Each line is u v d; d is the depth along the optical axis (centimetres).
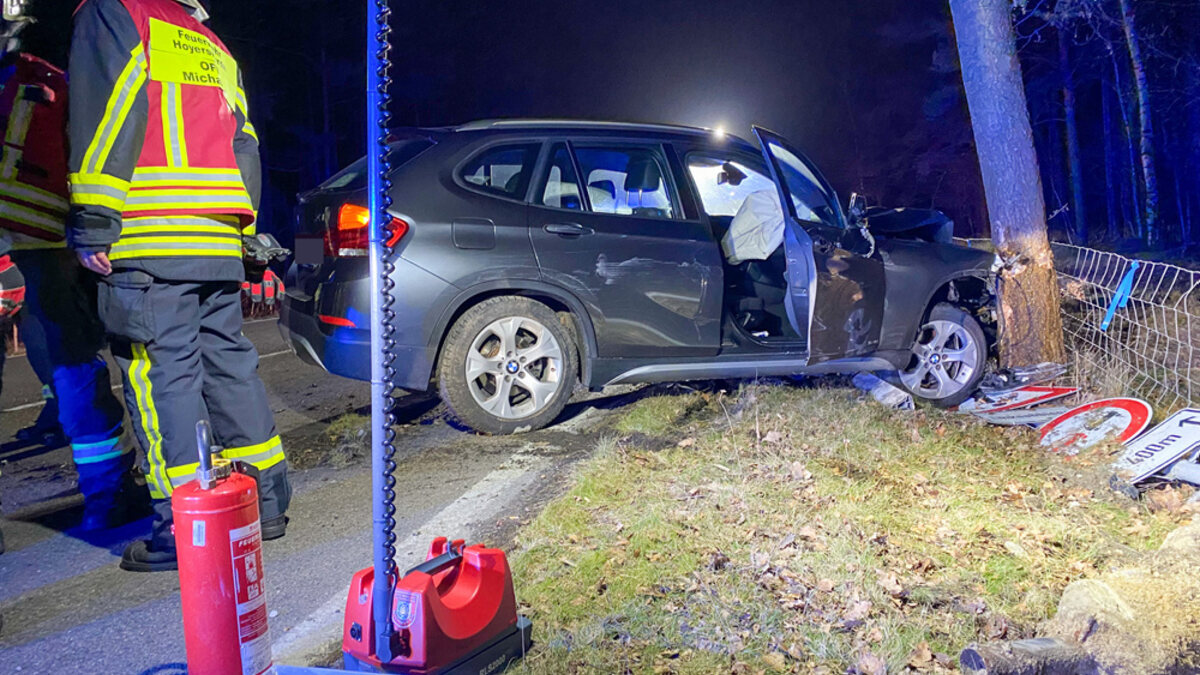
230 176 324
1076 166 2741
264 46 2800
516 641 256
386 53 217
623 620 279
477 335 482
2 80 350
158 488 329
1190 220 3048
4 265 412
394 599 228
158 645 280
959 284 659
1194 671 242
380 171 217
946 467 439
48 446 527
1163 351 702
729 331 546
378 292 218
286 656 272
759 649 263
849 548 327
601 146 517
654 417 519
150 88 298
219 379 345
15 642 281
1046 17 2222
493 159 491
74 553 356
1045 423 512
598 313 501
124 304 307
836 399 541
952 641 270
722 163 560
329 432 532
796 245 520
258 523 214
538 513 379
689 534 343
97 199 281
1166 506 395
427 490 418
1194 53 2608
